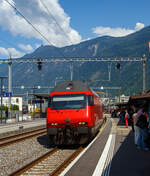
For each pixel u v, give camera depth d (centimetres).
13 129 2542
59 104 1452
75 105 1434
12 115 4553
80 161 947
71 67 3550
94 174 755
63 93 1484
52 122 1409
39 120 4178
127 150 1180
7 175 851
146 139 1241
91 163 910
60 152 1305
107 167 848
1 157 1188
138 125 1203
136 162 922
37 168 945
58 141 1415
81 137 1401
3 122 3781
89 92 1489
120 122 3553
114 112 5612
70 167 852
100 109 2280
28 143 1659
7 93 3472
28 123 3419
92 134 1476
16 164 1034
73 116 1396
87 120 1390
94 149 1226
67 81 1563
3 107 6444
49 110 1448
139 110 1222
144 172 775
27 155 1236
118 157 1018
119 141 1499
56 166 977
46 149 1421
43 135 2164
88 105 1435
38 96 4553
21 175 843
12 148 1455
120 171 791
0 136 2089
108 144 1377
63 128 1393
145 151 1148
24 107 6519
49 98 1491
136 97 1839
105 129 2464
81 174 758
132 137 1691
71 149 1402
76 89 1492
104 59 3428
